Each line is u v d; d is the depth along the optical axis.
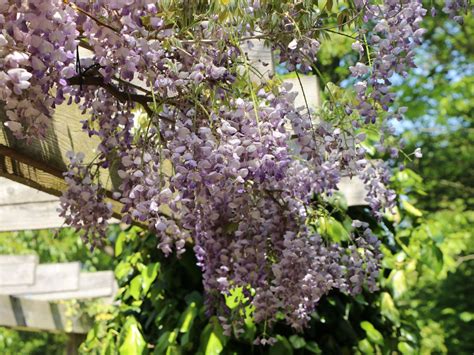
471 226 10.17
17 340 11.23
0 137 2.09
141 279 3.91
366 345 3.83
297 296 2.10
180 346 3.71
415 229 4.05
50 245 9.64
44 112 1.51
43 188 2.55
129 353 3.79
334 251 2.29
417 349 4.05
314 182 2.05
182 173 1.66
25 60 1.42
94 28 1.56
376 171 2.25
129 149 1.83
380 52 1.81
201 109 1.81
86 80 1.82
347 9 1.91
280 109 1.79
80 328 6.40
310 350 3.71
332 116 2.00
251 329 3.44
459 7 1.95
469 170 10.46
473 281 10.07
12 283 5.73
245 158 1.68
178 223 2.04
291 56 1.93
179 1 1.78
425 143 10.47
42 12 1.42
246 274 2.08
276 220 2.10
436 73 10.25
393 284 3.94
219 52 1.79
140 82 2.60
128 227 4.07
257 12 1.82
